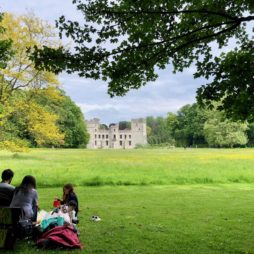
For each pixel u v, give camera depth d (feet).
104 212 43.86
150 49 25.22
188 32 25.41
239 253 27.02
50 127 118.93
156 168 99.50
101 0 24.62
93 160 140.26
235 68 25.14
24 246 27.25
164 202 52.34
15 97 115.65
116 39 24.98
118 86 26.43
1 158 139.44
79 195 59.16
